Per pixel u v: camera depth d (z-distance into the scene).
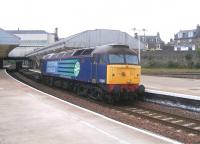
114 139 9.74
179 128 13.05
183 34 120.62
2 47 47.69
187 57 63.38
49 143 9.34
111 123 11.95
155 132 12.03
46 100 18.09
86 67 21.98
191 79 32.72
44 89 29.03
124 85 19.59
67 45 39.06
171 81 30.33
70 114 13.75
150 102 20.44
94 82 20.81
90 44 40.59
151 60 66.81
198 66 60.69
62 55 28.33
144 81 30.41
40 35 112.50
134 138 9.84
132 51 20.27
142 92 20.14
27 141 9.55
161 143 9.31
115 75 19.31
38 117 13.15
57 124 11.83
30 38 112.19
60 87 30.48
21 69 74.69
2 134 10.38
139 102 20.70
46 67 34.28
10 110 14.82
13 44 39.88
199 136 11.58
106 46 20.19
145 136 10.09
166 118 15.45
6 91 22.97
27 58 81.81
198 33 112.56
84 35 40.25
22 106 15.97
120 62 19.55
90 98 22.38
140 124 13.41
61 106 15.91
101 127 11.30
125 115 15.68
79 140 9.65
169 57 66.00
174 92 20.97
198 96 17.31
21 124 11.87
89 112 14.22
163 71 50.38
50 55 34.00
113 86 19.30
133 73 19.83
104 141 9.53
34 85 33.94
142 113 16.84
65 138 9.88
